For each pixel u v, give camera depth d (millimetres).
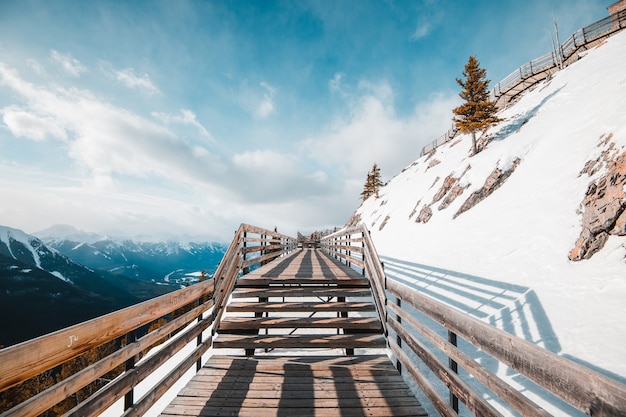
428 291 9523
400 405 2926
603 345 4719
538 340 5512
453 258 11844
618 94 12656
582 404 1183
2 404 20547
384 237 26016
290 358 3912
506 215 12469
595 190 8945
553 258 8227
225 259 4820
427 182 31266
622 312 5242
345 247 9375
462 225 15016
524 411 1419
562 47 29344
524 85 33750
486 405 1746
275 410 2848
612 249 7086
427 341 6016
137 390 4125
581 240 7984
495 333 1768
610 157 9500
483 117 24875
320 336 4180
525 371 1513
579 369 1206
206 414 2791
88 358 26625
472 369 1956
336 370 3613
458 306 7820
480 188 16734
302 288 5664
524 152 16125
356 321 4453
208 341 3916
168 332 2830
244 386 3266
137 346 2287
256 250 7938
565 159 12383
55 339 1557
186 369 3176
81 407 1662
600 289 6125
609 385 1049
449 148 37438
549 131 16109
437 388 4191
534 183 13016
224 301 4797
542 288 7145
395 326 3746
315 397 3053
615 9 25469
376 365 3738
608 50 21156
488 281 8711
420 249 15789
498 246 10625
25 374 1380
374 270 5129
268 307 4844
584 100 15828
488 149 21828
